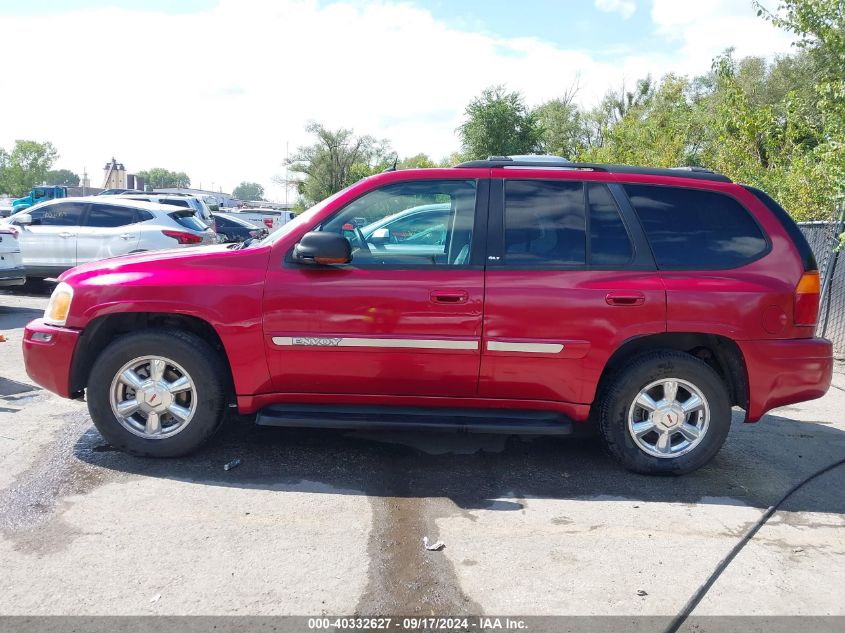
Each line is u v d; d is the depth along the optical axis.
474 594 2.99
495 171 4.41
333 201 4.37
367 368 4.20
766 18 8.88
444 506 3.87
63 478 4.05
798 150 10.52
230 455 4.49
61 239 11.96
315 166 59.69
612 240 4.30
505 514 3.79
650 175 4.47
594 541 3.51
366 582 3.06
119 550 3.26
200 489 3.96
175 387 4.27
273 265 4.23
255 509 3.74
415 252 4.29
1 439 4.64
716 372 4.37
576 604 2.94
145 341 4.18
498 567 3.22
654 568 3.26
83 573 3.06
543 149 39.47
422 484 4.16
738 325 4.20
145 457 4.37
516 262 4.23
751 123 11.24
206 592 2.95
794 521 3.84
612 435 4.30
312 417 4.23
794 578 3.21
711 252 4.32
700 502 4.04
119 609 2.81
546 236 4.30
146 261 4.33
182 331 4.27
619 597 3.00
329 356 4.19
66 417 5.15
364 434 5.00
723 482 4.36
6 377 6.31
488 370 4.20
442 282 4.16
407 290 4.14
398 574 3.13
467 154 37.56
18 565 3.11
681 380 4.26
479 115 36.53
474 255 4.24
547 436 5.12
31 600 2.85
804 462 4.79
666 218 4.37
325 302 4.14
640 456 4.32
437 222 4.33
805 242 4.43
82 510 3.65
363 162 60.16
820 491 4.27
